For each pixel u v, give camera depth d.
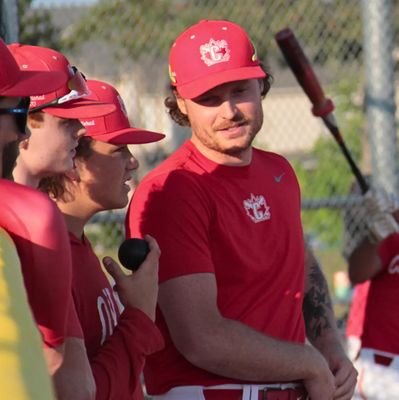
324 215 33.53
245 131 10.88
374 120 20.38
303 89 14.96
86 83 9.70
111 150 9.77
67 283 6.48
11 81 6.84
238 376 10.70
